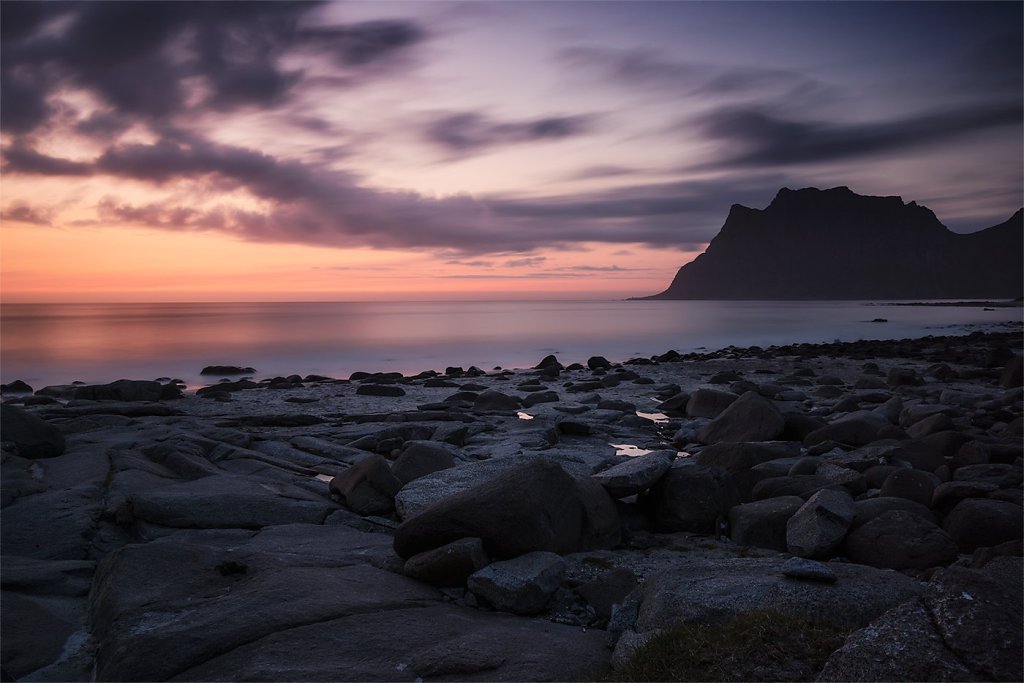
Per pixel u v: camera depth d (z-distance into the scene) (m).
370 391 33.22
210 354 59.59
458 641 6.91
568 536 10.48
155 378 44.47
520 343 74.50
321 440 19.58
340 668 6.39
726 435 20.06
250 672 6.25
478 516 9.18
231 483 13.41
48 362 52.56
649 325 114.75
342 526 11.88
